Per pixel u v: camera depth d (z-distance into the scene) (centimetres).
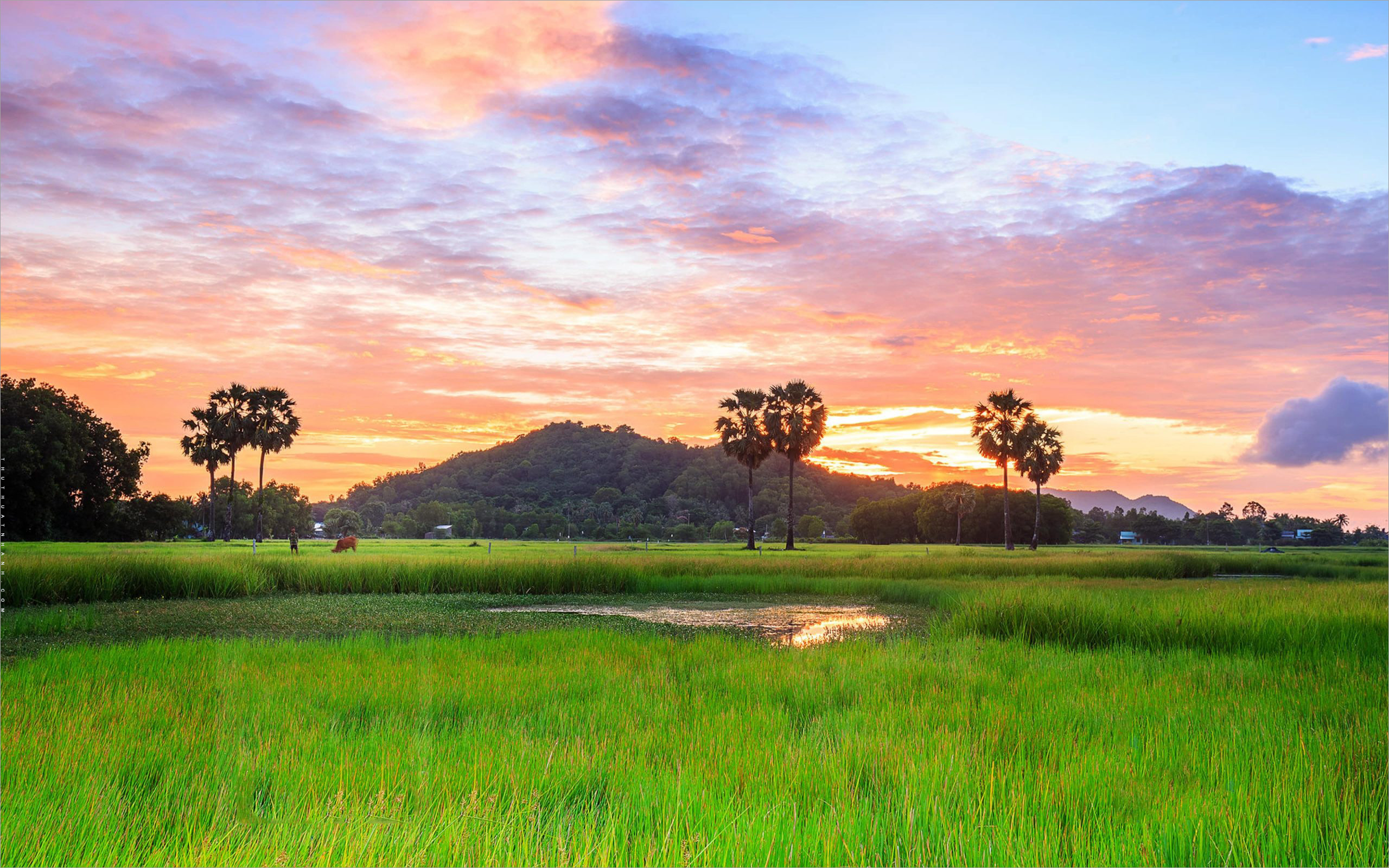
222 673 970
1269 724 780
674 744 698
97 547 4125
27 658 1171
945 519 10794
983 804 545
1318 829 512
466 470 17662
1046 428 7738
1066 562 3928
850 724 755
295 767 604
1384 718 796
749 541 6944
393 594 2705
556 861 448
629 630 1766
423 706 826
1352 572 4081
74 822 485
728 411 7062
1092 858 474
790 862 453
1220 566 4488
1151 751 687
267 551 4378
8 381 5544
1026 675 1048
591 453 18462
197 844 470
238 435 7369
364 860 444
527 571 2906
